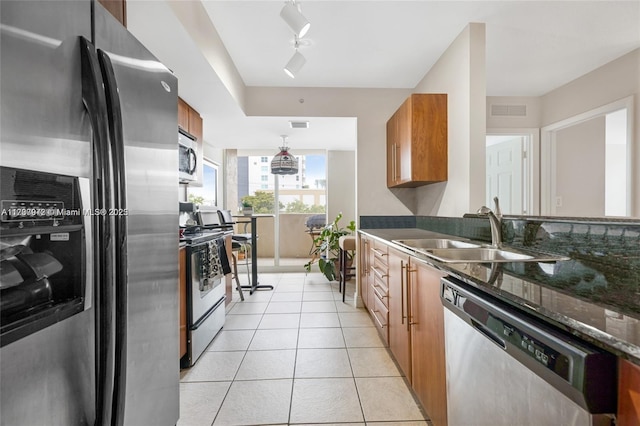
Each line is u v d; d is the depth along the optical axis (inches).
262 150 221.5
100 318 28.2
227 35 91.0
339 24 85.7
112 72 29.7
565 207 90.4
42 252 25.9
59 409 25.1
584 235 48.8
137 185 36.2
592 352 23.4
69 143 25.7
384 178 131.9
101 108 27.7
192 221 109.7
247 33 90.0
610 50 78.9
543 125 94.7
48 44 23.9
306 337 100.8
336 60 106.7
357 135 131.4
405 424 60.7
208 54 81.7
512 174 100.4
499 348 33.9
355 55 103.3
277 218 203.9
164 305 42.9
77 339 26.8
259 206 224.4
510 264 48.2
